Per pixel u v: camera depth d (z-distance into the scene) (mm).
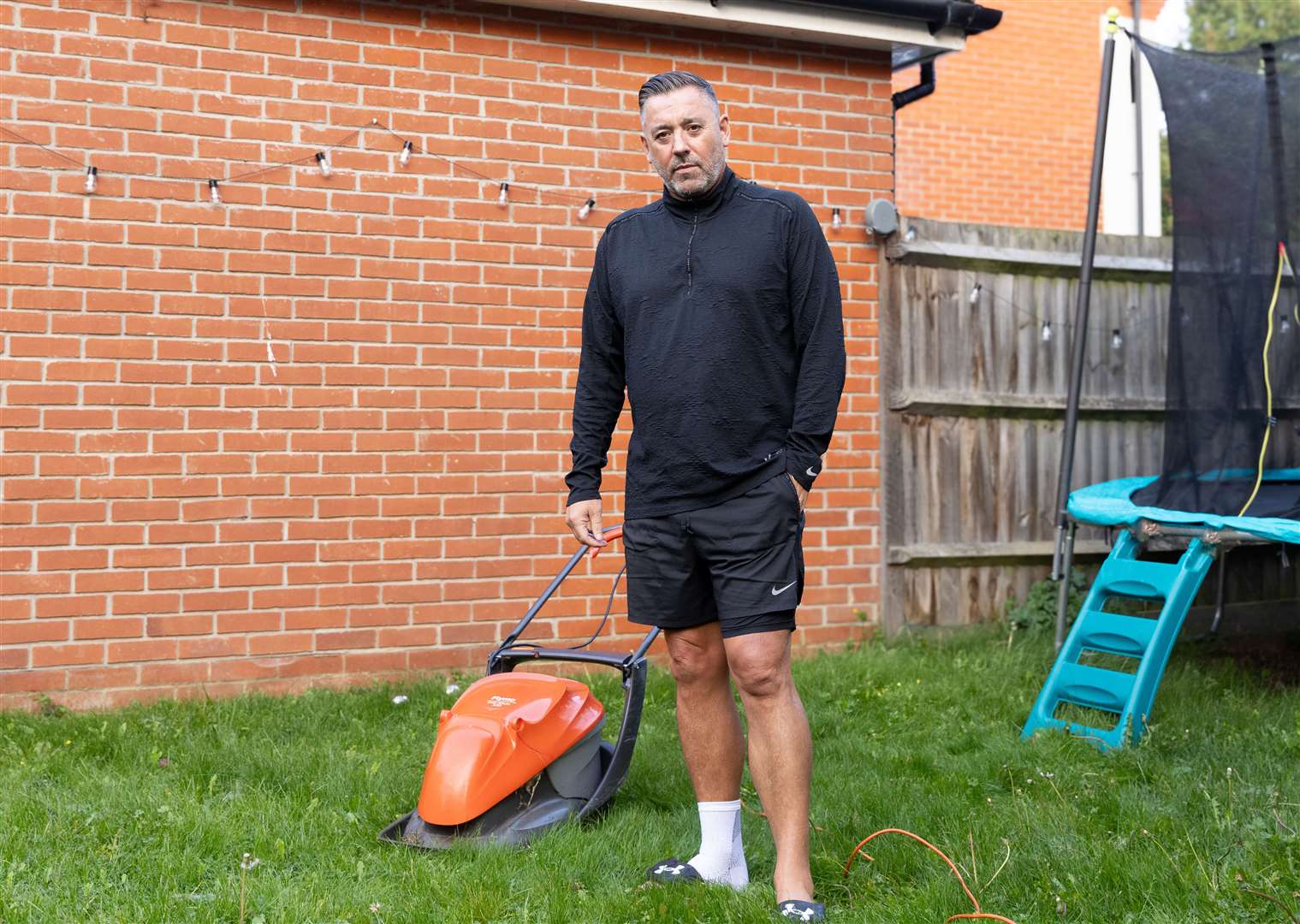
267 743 4477
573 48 6004
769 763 3039
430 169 5750
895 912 2969
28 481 5125
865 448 6574
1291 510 5297
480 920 2984
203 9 5391
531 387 5918
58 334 5168
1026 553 6898
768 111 6359
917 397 6617
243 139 5449
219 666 5391
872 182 6582
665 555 3152
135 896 3104
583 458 3398
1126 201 11570
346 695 5320
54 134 5168
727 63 6285
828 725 4922
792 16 6164
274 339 5492
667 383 3066
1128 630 4910
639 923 2973
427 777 3504
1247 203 5543
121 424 5254
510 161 5887
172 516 5324
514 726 3545
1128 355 7285
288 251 5516
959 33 6543
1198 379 5633
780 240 3045
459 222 5801
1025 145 11281
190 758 4285
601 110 6055
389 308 5680
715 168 3068
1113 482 6469
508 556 5871
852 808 3795
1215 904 2918
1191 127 5770
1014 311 6980
